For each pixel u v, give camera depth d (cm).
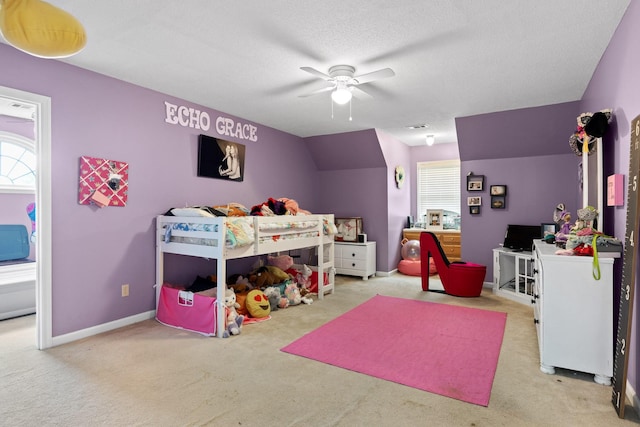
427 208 671
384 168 584
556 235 304
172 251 348
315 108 424
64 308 293
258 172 500
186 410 195
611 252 222
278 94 373
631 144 198
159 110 366
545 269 237
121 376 235
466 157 520
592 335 226
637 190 184
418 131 552
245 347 285
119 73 316
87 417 188
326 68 303
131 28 237
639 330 193
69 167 295
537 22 229
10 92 260
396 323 345
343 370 245
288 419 187
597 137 255
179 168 387
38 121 278
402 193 648
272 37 249
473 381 228
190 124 399
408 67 301
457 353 273
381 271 593
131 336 309
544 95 375
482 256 515
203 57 283
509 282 473
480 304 414
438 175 662
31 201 447
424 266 481
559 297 234
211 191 427
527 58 284
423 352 275
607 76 264
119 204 330
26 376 235
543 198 475
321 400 206
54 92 285
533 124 437
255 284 415
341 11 216
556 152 464
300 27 236
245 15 221
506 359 262
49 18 127
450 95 375
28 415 190
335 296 454
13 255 421
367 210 601
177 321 335
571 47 264
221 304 310
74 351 276
